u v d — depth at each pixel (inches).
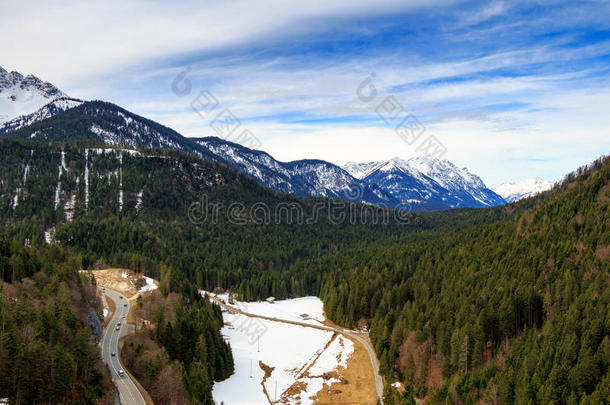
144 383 4045.3
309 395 5039.4
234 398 4783.5
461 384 4323.3
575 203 7317.9
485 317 5191.9
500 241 7347.4
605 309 4512.8
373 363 5743.1
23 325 3538.4
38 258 5649.6
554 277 5649.6
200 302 6707.7
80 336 3676.2
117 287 6998.0
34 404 3122.5
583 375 3799.2
